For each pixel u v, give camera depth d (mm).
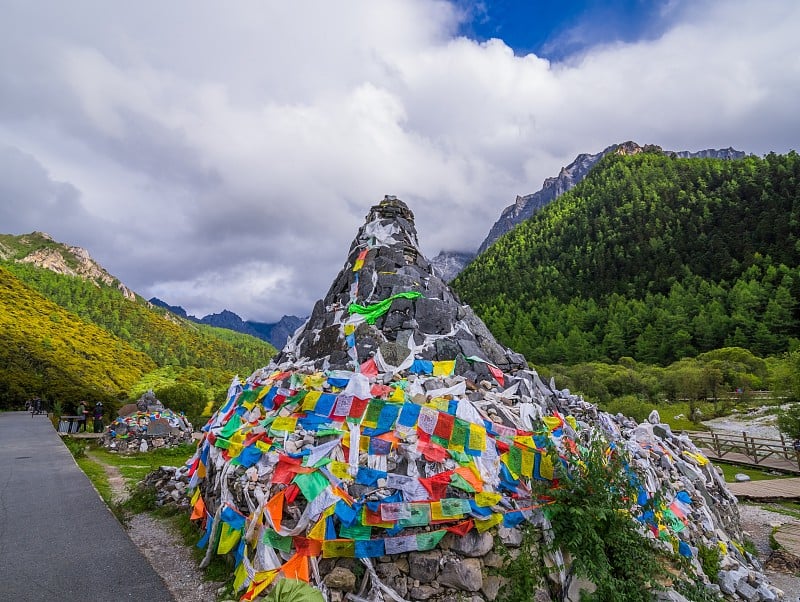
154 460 17391
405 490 5547
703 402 41625
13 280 97875
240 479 6285
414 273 9930
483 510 5578
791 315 61750
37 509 7578
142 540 7336
